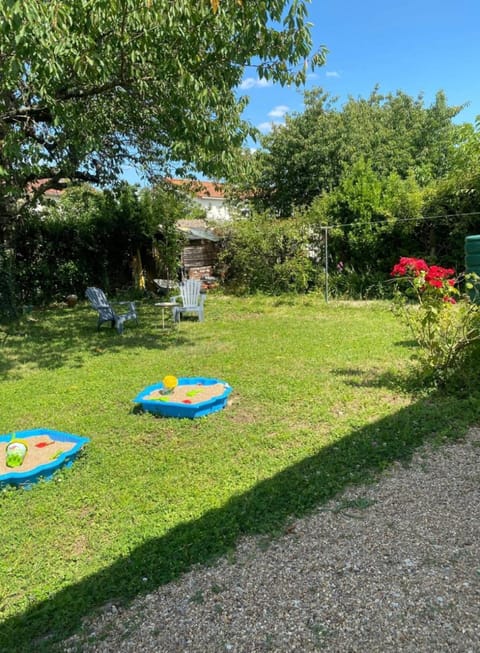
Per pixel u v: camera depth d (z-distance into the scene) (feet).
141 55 19.21
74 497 9.19
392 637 5.24
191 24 18.28
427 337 14.26
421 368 15.02
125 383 17.10
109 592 6.44
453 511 7.71
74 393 16.20
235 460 10.44
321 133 60.54
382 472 9.24
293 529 7.55
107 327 29.37
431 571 6.29
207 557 6.98
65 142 23.12
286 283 38.78
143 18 17.01
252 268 40.57
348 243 36.47
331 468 9.55
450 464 9.35
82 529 8.16
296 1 17.71
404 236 34.06
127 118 27.27
